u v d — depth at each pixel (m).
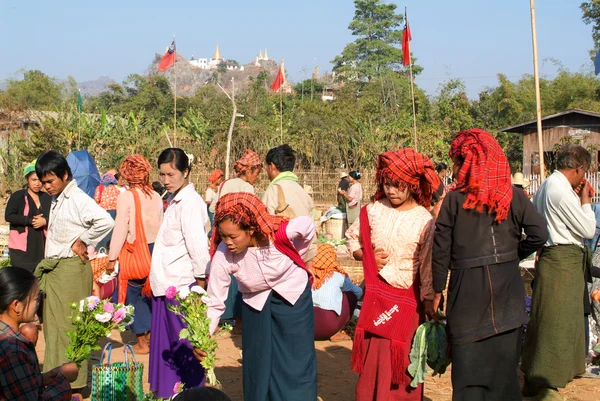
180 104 54.69
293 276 4.22
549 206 5.10
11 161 28.25
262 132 28.66
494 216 4.08
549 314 5.13
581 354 5.58
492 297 4.08
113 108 55.84
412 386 4.30
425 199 4.46
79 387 5.40
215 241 4.40
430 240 4.32
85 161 10.30
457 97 40.06
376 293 4.45
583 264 5.18
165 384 5.01
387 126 29.45
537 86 9.28
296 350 4.24
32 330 3.72
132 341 7.41
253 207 4.03
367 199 25.44
